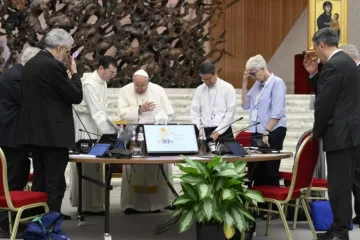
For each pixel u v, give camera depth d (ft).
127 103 27.71
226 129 27.55
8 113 23.06
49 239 20.33
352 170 21.34
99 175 27.76
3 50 55.16
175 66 56.54
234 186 19.90
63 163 21.93
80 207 25.67
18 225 22.18
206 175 19.62
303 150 20.92
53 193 21.84
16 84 22.91
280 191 21.31
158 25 55.57
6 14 53.36
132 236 23.34
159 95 28.04
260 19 79.00
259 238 22.93
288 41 79.30
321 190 24.98
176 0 65.36
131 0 54.65
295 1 79.15
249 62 26.63
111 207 30.58
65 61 23.16
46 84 21.40
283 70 79.56
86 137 26.76
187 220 19.47
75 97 21.52
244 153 22.22
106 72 26.35
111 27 57.36
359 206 25.40
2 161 19.92
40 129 21.38
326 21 63.67
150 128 22.97
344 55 21.24
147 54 55.21
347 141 20.83
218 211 19.48
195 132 23.47
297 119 52.95
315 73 23.35
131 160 20.36
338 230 21.34
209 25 75.25
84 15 53.31
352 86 21.04
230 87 28.04
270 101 26.43
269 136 26.21
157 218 27.32
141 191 28.22
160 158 21.03
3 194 20.29
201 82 57.21
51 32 21.94
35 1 51.98
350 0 76.33
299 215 26.37
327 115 20.77
